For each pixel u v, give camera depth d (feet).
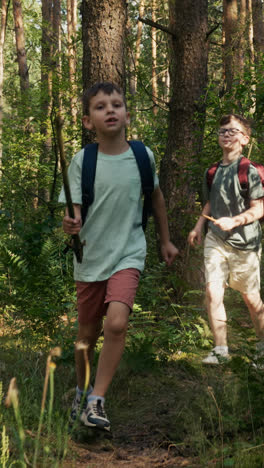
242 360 9.88
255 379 9.60
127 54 27.71
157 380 12.39
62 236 15.60
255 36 46.32
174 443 9.07
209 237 13.93
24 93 40.75
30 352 13.06
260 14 46.44
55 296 14.12
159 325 14.97
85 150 9.52
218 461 8.07
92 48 15.34
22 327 15.01
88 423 8.95
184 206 19.92
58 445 7.90
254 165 13.41
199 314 15.42
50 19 57.26
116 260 9.33
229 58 31.81
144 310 16.03
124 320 8.93
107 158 9.40
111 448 8.94
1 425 8.51
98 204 9.32
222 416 9.22
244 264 13.51
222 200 13.50
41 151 38.55
